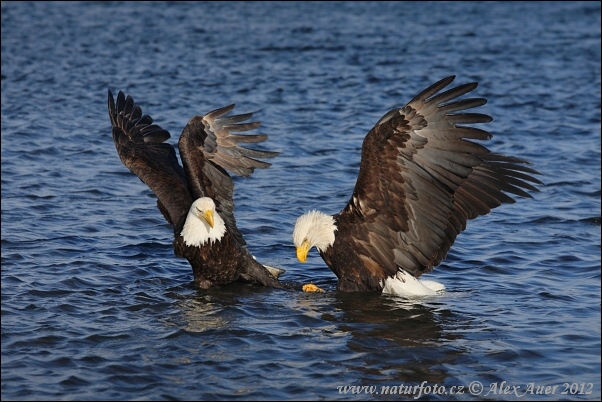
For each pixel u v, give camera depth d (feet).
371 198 39.93
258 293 41.42
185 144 42.57
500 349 33.99
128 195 56.75
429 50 114.42
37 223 50.29
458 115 36.76
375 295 41.24
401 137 37.81
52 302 38.55
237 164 42.55
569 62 107.14
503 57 109.91
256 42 119.85
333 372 31.89
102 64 104.94
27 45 117.19
